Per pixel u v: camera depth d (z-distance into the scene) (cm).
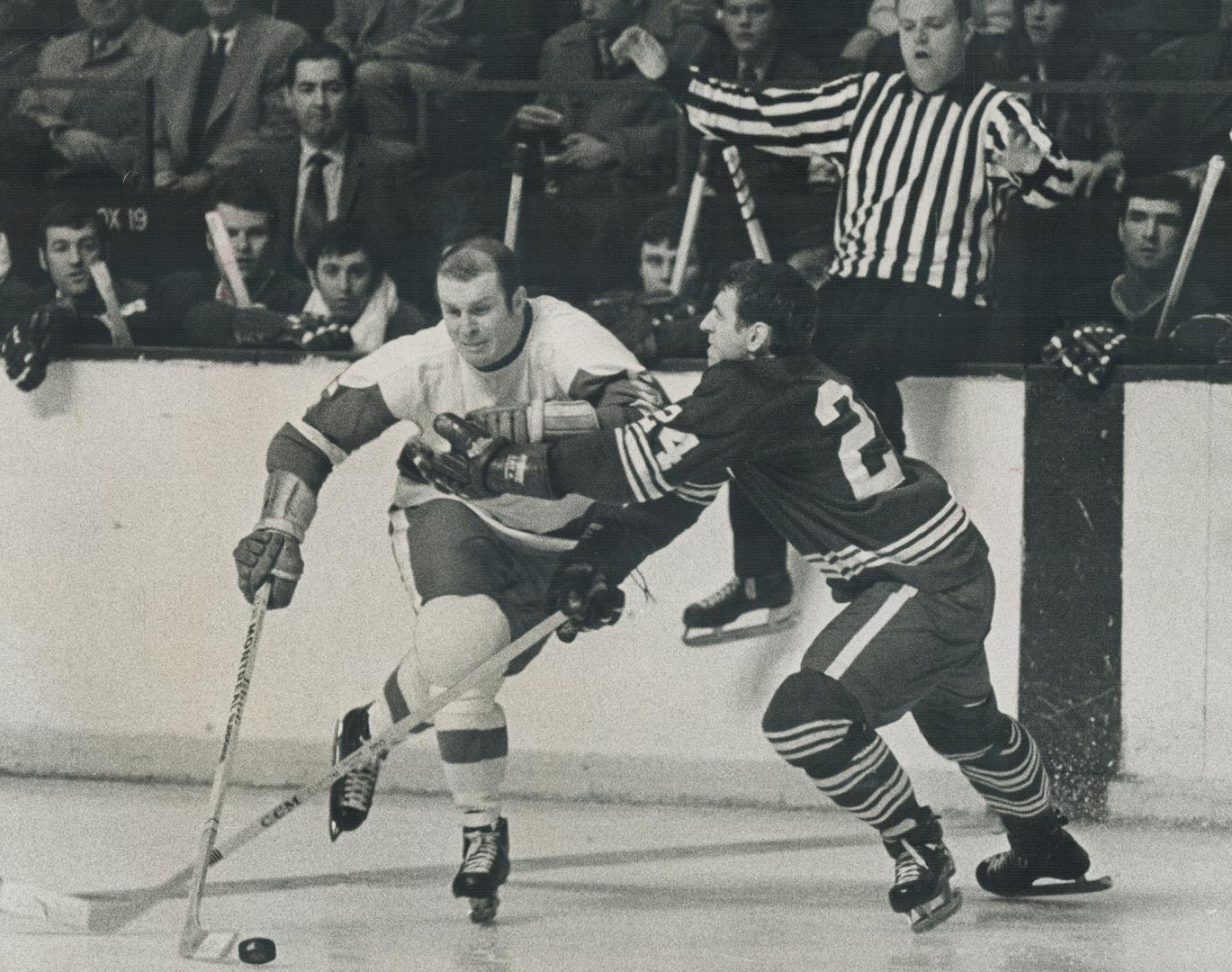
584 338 768
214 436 948
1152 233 895
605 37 971
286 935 677
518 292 761
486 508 789
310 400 944
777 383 702
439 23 980
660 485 705
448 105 969
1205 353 882
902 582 705
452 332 758
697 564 912
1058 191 855
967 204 866
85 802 914
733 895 755
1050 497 892
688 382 916
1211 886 780
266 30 985
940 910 685
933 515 710
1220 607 881
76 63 1006
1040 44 934
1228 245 898
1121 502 888
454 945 662
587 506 793
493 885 701
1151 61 931
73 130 984
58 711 959
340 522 934
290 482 766
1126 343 887
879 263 872
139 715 955
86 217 971
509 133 968
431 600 763
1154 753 891
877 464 711
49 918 693
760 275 706
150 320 967
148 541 953
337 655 937
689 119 899
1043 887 761
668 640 916
